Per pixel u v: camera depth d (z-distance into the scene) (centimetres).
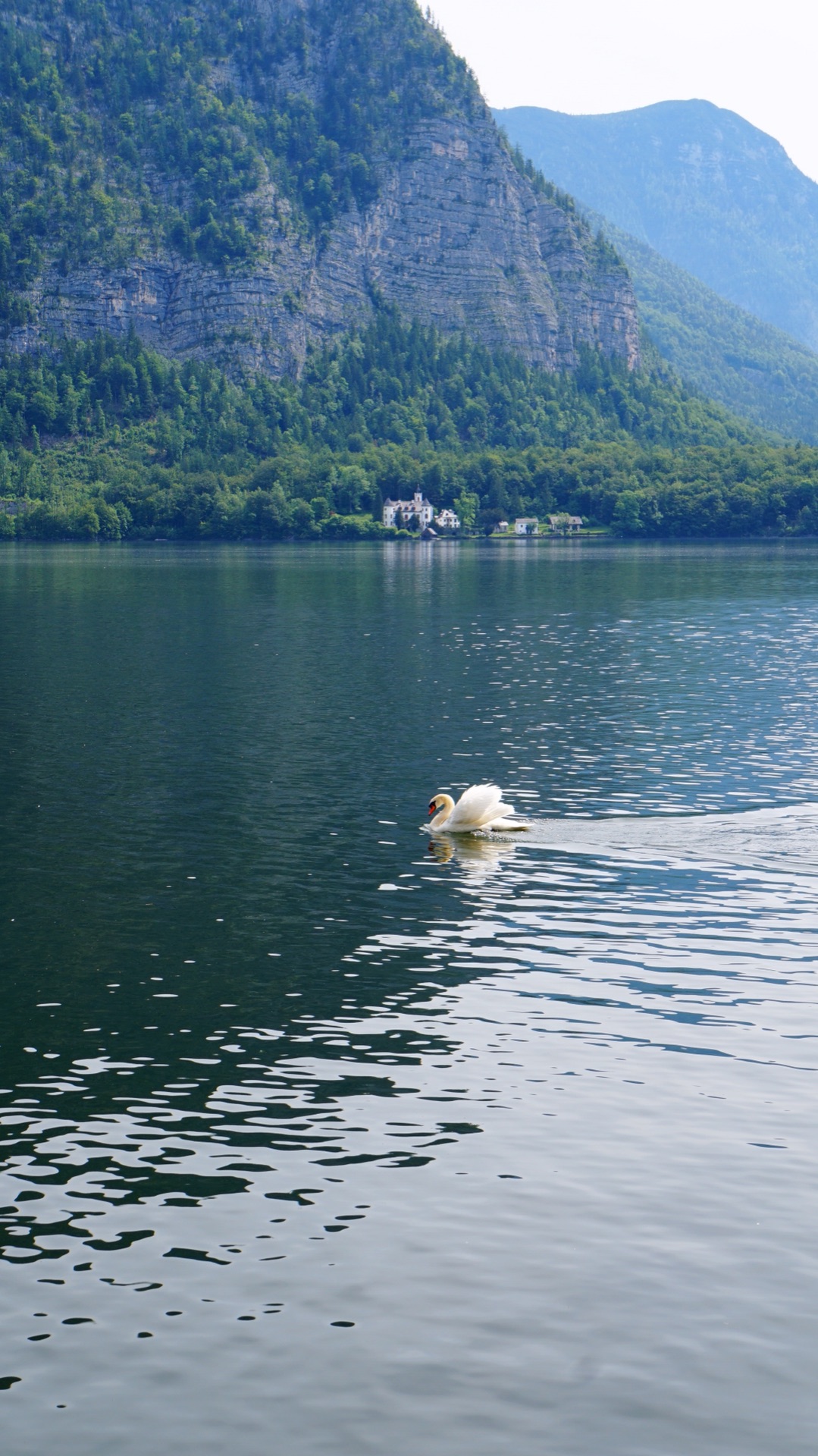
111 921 3456
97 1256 1900
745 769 5231
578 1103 2356
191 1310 1770
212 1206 2028
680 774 5159
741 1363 1648
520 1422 1556
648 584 16888
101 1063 2572
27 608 13412
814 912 3428
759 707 6838
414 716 6612
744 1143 2198
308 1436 1540
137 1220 1992
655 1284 1806
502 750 5684
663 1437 1532
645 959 3103
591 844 4116
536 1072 2498
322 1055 2594
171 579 18550
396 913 3472
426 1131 2258
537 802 4703
